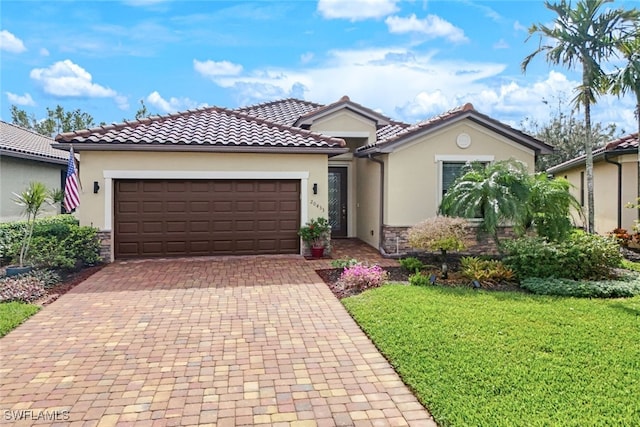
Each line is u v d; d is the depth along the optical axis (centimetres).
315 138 1500
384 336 684
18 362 611
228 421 466
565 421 438
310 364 606
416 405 495
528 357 595
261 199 1466
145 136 1362
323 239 1464
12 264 1196
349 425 457
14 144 1839
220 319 800
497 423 438
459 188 1233
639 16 1440
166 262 1340
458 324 729
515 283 1046
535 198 1208
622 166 1659
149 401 507
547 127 3247
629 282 1012
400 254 1478
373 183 1672
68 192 1239
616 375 540
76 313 830
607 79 1498
